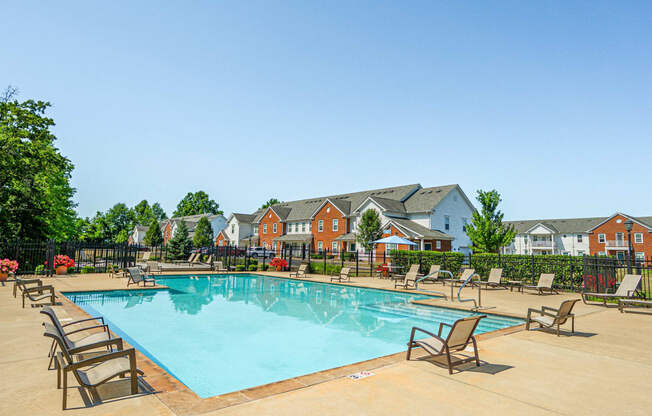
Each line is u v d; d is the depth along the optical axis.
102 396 4.82
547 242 63.94
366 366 6.28
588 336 8.77
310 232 52.03
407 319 12.44
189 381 6.86
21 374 5.70
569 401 4.84
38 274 22.09
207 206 117.31
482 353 7.21
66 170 39.53
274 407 4.55
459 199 45.34
